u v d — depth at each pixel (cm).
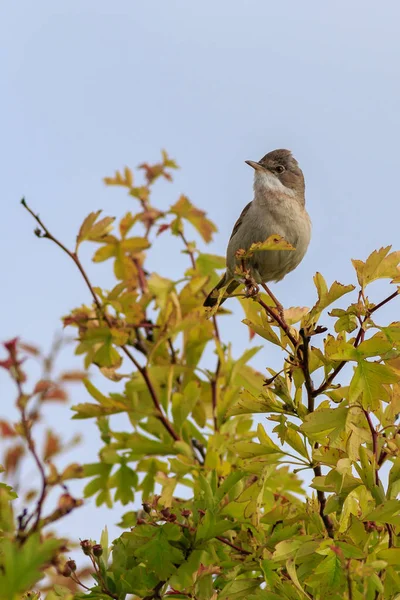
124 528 896
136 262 898
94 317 826
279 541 727
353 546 650
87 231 795
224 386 975
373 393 700
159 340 847
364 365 703
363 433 707
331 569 611
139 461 906
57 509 502
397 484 707
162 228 941
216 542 753
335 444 727
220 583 756
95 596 727
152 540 731
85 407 849
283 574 702
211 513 736
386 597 661
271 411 779
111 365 820
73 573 667
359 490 756
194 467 857
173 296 853
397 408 752
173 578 733
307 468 762
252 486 754
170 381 878
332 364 765
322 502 744
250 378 961
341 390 746
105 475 898
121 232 863
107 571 750
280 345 797
